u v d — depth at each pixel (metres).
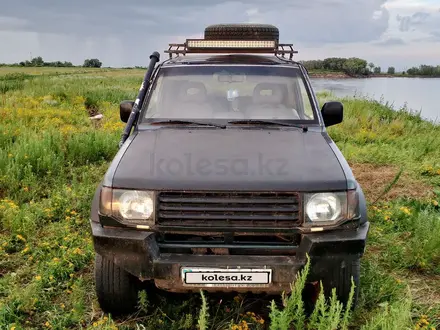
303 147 3.84
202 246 3.32
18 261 4.69
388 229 5.58
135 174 3.40
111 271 3.57
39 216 5.73
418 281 4.46
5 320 3.62
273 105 4.64
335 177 3.38
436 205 6.41
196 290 3.37
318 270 3.29
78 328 3.66
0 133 9.87
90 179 7.34
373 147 10.04
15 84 24.84
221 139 3.97
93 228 3.41
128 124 4.38
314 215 3.29
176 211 3.30
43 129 11.52
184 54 5.58
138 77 42.44
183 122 4.41
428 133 12.11
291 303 3.15
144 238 3.28
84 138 9.51
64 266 4.50
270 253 3.33
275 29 6.22
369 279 4.17
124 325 3.67
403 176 7.93
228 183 3.28
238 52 5.54
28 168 7.23
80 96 19.56
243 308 3.84
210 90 4.74
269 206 3.28
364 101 18.08
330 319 3.08
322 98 21.02
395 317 3.19
